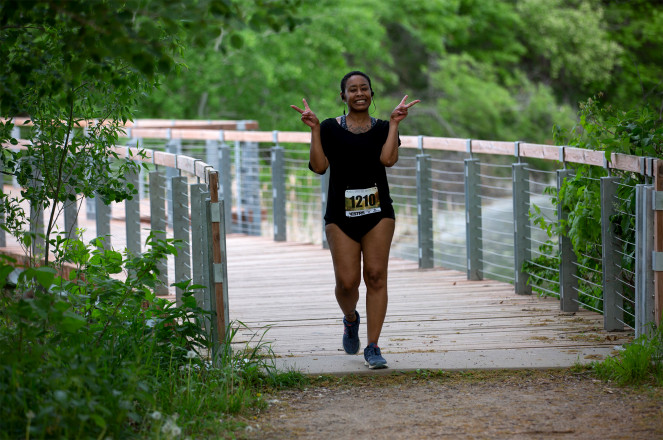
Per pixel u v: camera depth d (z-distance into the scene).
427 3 52.81
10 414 7.89
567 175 14.12
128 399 8.38
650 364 10.27
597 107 14.26
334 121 10.73
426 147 18.92
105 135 12.34
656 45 54.00
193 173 12.91
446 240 40.31
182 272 14.20
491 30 58.38
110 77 8.79
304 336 12.84
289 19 7.68
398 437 8.46
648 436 8.30
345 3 47.88
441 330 13.09
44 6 8.27
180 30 9.73
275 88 47.16
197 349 11.39
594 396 9.64
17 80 9.09
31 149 12.04
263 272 18.97
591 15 53.44
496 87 55.31
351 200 10.66
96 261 11.86
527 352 11.51
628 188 12.48
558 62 54.47
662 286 10.80
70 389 8.30
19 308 8.18
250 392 9.88
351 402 9.69
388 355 11.50
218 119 47.47
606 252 12.63
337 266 10.81
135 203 15.98
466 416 9.07
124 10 8.02
